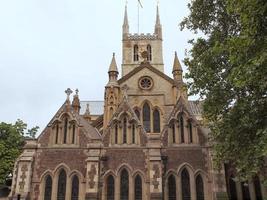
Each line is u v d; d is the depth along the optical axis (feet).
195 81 93.09
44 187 120.26
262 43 63.46
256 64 59.11
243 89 82.84
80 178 120.37
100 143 124.26
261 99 73.10
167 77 172.76
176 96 165.78
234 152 83.20
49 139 127.54
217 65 90.58
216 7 98.02
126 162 122.21
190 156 123.34
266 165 81.30
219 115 97.45
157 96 168.04
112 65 172.55
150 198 113.39
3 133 179.93
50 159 124.06
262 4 59.52
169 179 120.88
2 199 157.79
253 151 74.23
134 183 119.34
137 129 127.95
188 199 117.50
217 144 88.58
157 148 122.62
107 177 120.57
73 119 130.11
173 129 129.29
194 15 101.86
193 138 126.72
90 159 119.34
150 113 165.37
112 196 118.11
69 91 135.95
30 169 120.47
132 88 171.12
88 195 113.80
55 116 130.93
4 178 166.61
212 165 116.98
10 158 170.50
